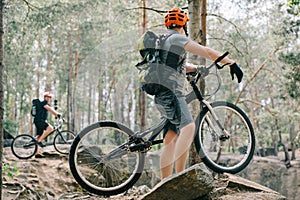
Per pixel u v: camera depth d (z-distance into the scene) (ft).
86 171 13.48
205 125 13.96
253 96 87.45
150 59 12.05
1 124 10.01
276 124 75.46
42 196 20.06
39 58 95.35
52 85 106.11
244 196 13.10
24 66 84.74
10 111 101.35
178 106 12.10
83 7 62.95
